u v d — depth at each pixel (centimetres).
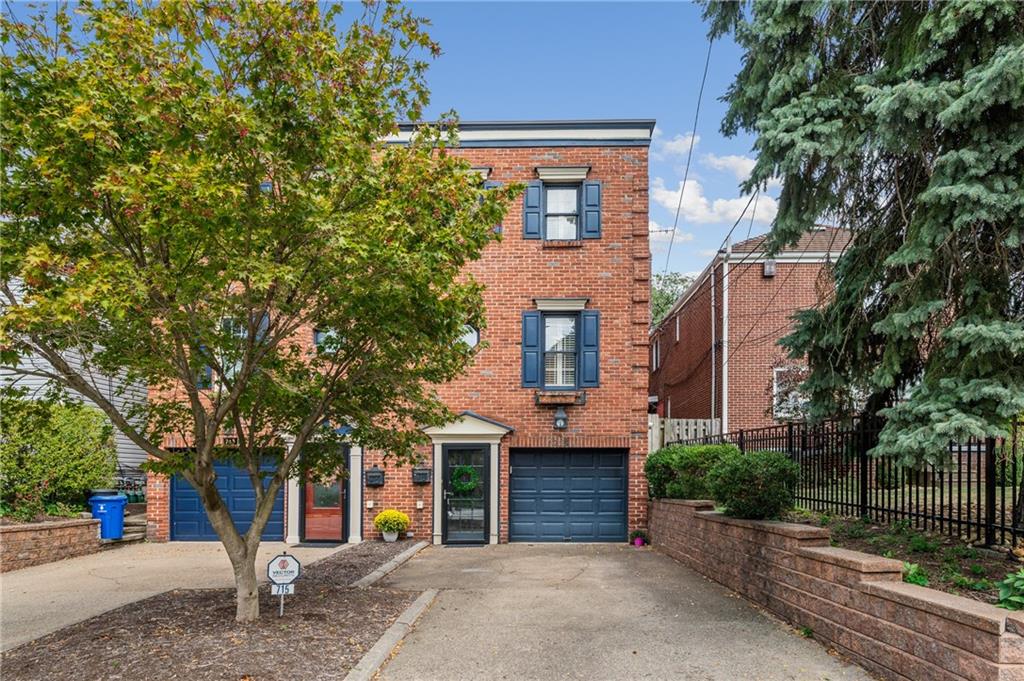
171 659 575
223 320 767
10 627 741
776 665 588
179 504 1465
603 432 1432
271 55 620
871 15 753
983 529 742
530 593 891
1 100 545
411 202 658
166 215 541
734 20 862
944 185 612
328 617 722
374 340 727
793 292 1989
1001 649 432
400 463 878
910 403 619
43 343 601
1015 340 568
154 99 563
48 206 588
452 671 582
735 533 886
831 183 782
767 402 1898
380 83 706
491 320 1451
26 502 1268
